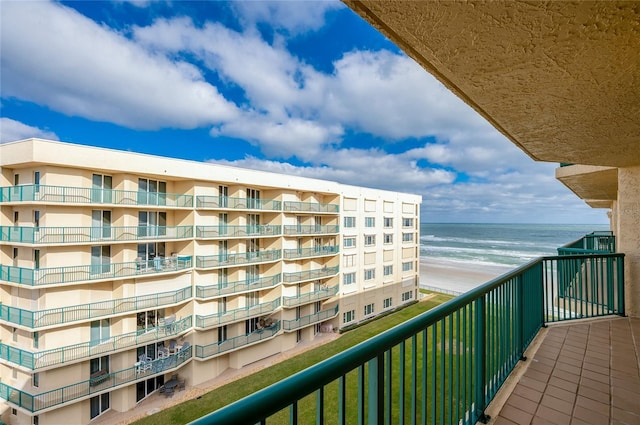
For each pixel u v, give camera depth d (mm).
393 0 1191
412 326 1548
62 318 10328
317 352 16453
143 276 11977
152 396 12461
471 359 2232
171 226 13422
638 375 2910
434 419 1737
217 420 719
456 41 1480
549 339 3852
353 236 21125
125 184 11703
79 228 10648
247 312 15164
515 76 1847
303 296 17891
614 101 2238
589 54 1570
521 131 3070
